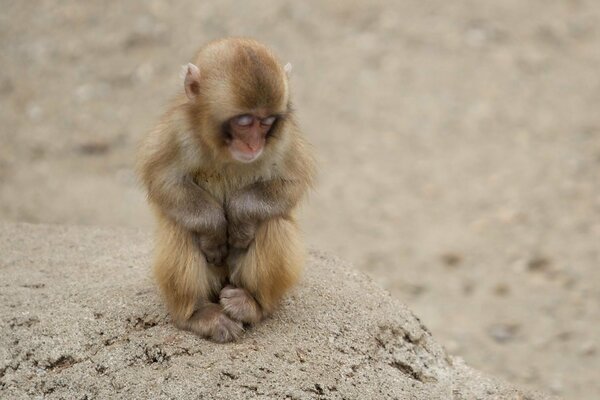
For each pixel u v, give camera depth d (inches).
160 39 911.0
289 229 310.2
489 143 796.6
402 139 802.8
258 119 289.9
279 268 308.5
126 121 823.1
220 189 309.4
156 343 300.4
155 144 303.7
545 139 797.9
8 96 855.7
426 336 341.4
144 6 956.6
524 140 797.9
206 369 289.9
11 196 725.3
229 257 315.6
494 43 916.0
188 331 307.3
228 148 293.9
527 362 539.8
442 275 639.8
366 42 908.6
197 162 301.9
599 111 830.5
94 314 315.9
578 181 743.1
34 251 378.6
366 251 663.8
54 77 877.8
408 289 620.7
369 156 783.1
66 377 295.9
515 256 658.2
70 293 330.0
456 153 785.6
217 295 319.0
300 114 821.9
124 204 713.6
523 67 884.6
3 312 319.9
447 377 333.7
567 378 522.6
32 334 309.4
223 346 301.0
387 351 323.0
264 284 308.8
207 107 292.4
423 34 922.7
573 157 772.6
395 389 305.1
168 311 314.8
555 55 902.4
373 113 832.9
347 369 303.0
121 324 311.1
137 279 341.1
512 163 769.6
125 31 925.8
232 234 308.3
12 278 346.3
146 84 862.5
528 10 959.6
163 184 303.0
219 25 916.6
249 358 295.3
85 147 794.2
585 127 810.8
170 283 306.0
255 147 290.8
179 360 294.2
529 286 626.8
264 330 310.7
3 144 799.1
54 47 912.3
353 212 716.0
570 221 694.5
